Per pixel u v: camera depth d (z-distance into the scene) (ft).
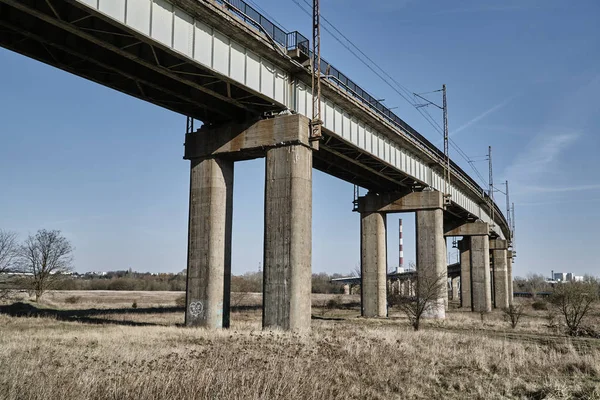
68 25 78.23
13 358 52.13
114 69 95.50
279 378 46.32
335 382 49.67
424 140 187.42
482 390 51.57
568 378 58.59
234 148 116.26
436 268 180.55
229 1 96.37
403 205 188.55
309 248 109.60
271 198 110.42
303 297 106.32
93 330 96.99
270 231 109.29
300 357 61.46
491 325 143.43
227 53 99.25
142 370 45.19
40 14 74.79
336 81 129.80
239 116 119.55
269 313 106.52
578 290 134.72
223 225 118.21
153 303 247.70
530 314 204.44
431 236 183.83
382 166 164.55
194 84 99.04
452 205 220.43
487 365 65.16
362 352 69.41
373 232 191.21
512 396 50.31
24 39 89.61
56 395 37.73
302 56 115.24
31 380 40.19
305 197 109.81
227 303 116.88
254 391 41.34
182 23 90.02
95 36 83.20
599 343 100.83
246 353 61.87
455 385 54.29
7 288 173.58
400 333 103.50
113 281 497.87
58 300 242.17
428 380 55.98
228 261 118.62
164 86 104.37
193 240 117.60
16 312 151.02
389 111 160.56
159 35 85.25
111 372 46.42
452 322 152.66
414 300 128.67
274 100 110.63
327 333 100.07
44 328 100.58
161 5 86.07
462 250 302.86
